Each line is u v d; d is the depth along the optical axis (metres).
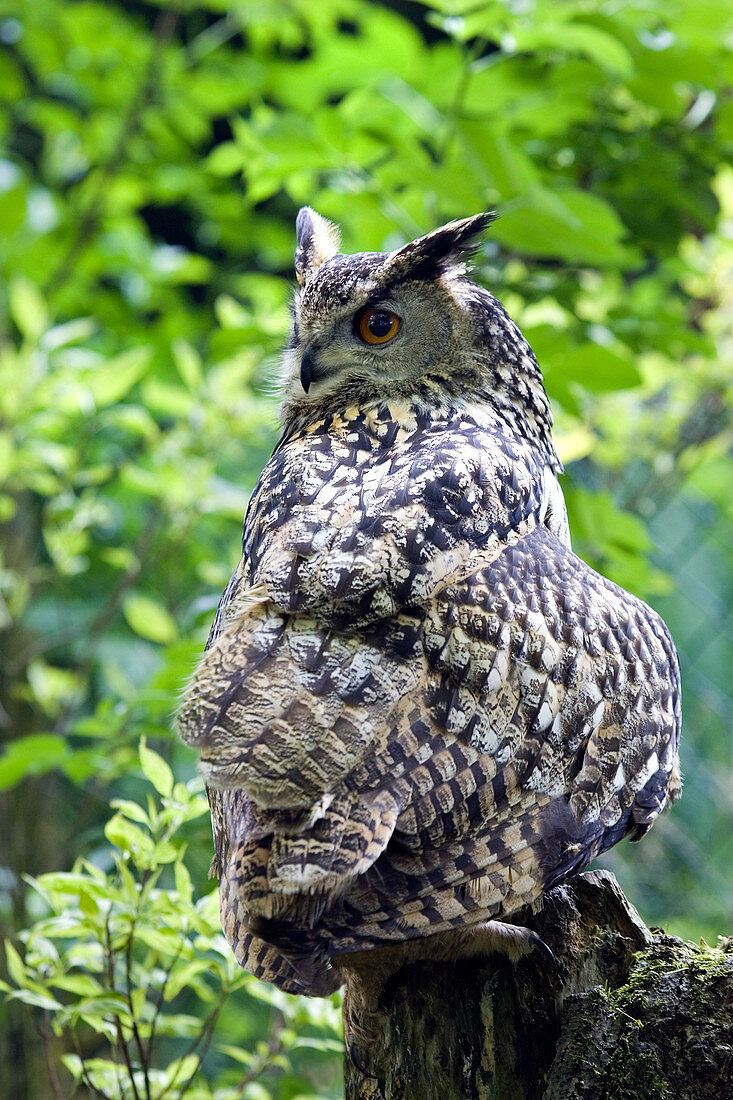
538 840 4.36
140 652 11.63
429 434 5.23
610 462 10.27
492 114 8.16
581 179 8.90
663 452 10.38
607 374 7.42
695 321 10.04
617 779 4.66
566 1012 4.43
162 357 11.74
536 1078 4.45
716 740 12.67
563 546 5.11
